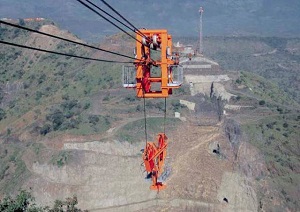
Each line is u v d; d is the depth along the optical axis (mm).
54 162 147500
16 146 171500
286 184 129500
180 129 163875
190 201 132750
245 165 137375
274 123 151250
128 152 151125
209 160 146000
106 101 180500
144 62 39875
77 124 164500
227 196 132125
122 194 139250
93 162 146500
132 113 170625
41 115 179375
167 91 40750
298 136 142375
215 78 191750
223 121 163000
